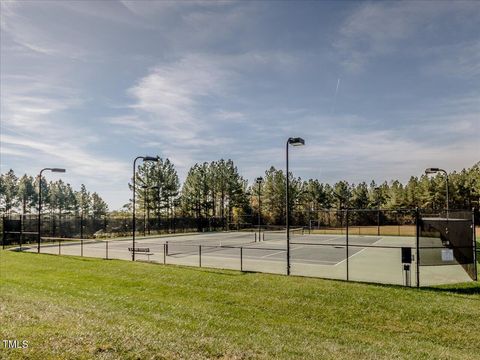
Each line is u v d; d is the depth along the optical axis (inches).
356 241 1469.0
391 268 759.1
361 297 464.8
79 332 245.0
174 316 375.2
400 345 313.4
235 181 2571.4
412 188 3171.8
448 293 496.1
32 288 519.8
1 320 272.2
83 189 3351.4
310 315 405.1
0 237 1304.1
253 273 635.5
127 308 404.8
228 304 445.4
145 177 2158.0
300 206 2906.0
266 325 361.7
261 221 2615.7
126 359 202.4
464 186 2815.0
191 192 2458.2
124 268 695.7
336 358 252.8
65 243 1347.2
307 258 935.0
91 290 516.1
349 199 3344.0
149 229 1863.9
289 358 241.0
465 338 342.6
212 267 736.3
